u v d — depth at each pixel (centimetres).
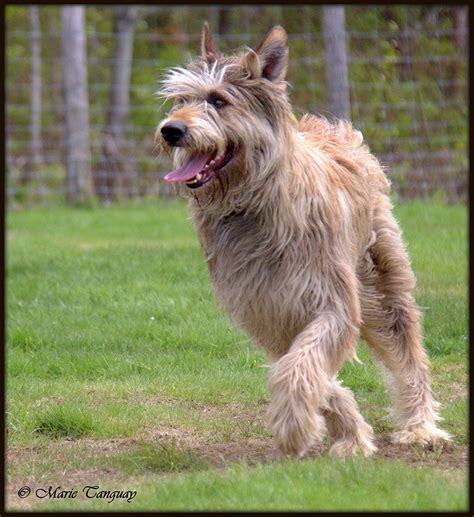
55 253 2006
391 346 1119
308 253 972
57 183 3366
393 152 3006
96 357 1395
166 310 1574
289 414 923
